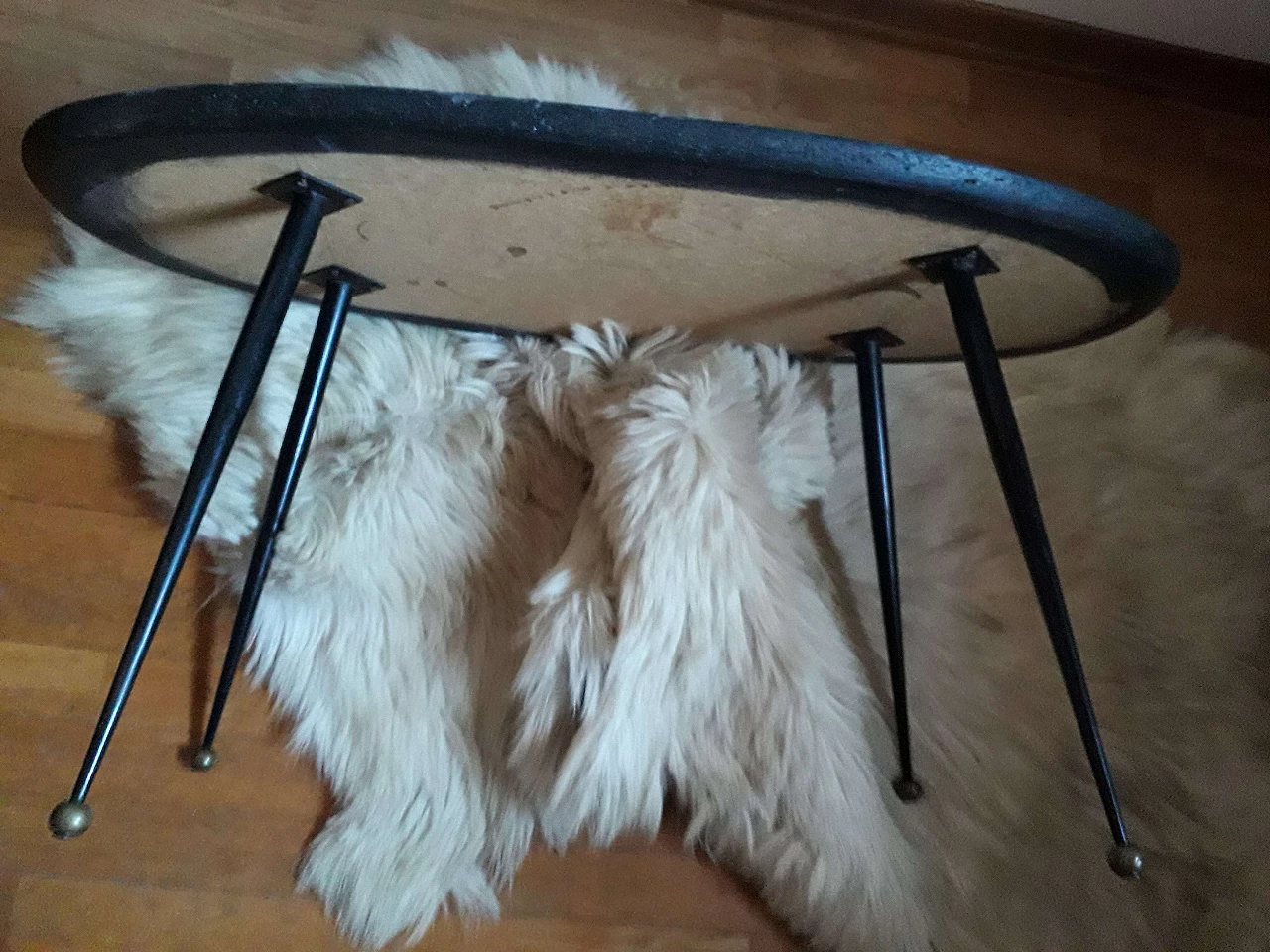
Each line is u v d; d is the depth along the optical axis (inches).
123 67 34.5
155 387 30.1
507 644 30.6
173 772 29.3
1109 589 33.7
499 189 20.5
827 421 32.6
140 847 28.6
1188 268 42.1
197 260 26.6
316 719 29.4
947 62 42.7
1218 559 34.6
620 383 29.7
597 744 26.8
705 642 27.3
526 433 31.6
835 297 25.4
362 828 28.9
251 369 21.4
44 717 29.0
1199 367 37.4
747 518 27.7
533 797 29.2
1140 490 35.2
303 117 18.1
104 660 29.8
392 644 29.7
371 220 22.8
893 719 31.6
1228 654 33.4
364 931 28.5
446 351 31.3
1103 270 21.4
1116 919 30.5
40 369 31.1
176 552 21.2
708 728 28.2
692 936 30.8
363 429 30.3
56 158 20.1
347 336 30.4
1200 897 30.8
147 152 19.5
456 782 29.5
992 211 19.3
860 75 41.6
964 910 30.2
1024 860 30.9
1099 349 36.9
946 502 33.8
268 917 28.8
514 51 37.1
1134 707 32.4
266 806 29.6
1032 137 42.6
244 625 27.8
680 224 21.6
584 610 27.1
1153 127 43.9
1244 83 43.9
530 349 31.1
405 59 34.0
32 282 31.3
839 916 28.9
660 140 18.0
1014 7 41.0
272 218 23.1
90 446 31.1
